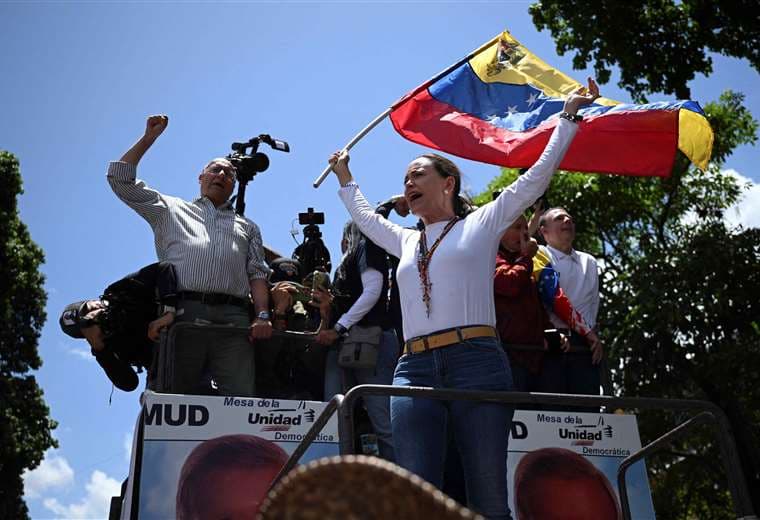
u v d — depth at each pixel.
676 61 15.13
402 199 6.41
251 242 6.06
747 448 16.80
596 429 5.62
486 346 4.00
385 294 5.94
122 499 5.85
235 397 5.07
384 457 5.71
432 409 3.95
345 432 3.34
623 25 15.05
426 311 4.09
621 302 17.09
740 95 20.31
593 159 6.55
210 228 5.89
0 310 26.14
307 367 6.12
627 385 17.39
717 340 17.30
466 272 4.09
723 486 17.55
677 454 17.72
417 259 4.21
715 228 18.28
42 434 26.20
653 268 17.22
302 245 7.04
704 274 16.66
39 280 27.27
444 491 4.89
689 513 19.34
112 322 5.62
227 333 5.66
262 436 5.05
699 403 3.83
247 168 6.67
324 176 4.99
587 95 4.37
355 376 5.95
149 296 5.70
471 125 6.73
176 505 4.76
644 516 5.47
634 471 5.58
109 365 5.70
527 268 5.93
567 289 6.48
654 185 19.92
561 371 6.01
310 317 6.34
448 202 4.44
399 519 1.14
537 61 7.02
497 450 3.85
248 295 5.95
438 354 4.00
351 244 6.20
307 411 5.19
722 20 14.84
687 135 6.56
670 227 20.52
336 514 1.14
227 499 4.85
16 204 27.23
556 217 6.66
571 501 5.40
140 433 4.95
